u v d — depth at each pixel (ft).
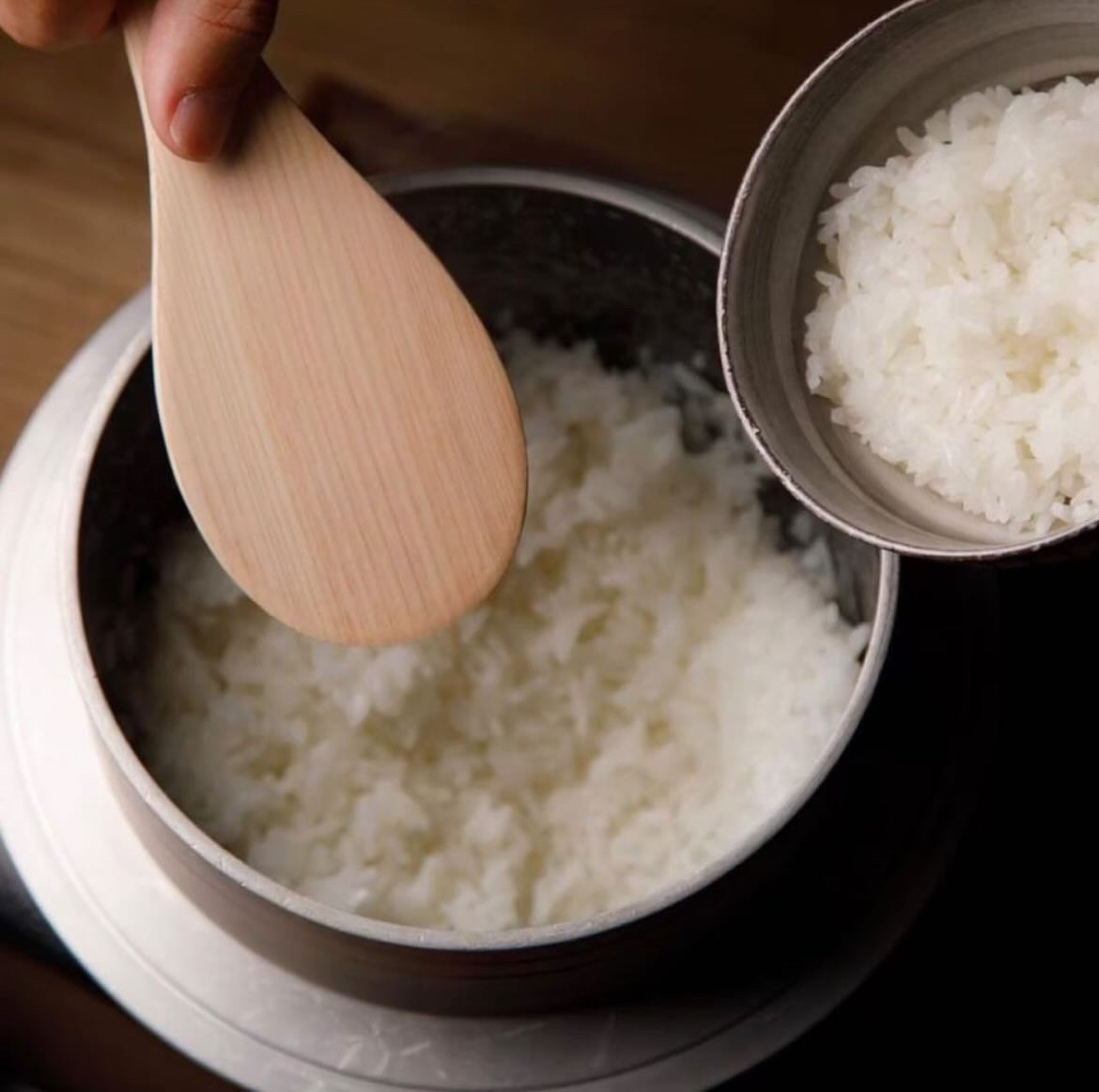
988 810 2.16
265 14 1.87
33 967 2.17
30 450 2.21
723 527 2.26
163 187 1.90
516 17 2.37
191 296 1.89
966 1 1.76
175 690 2.17
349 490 1.87
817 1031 2.11
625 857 2.13
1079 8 1.76
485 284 2.22
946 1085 2.12
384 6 2.37
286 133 1.91
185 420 1.87
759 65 2.36
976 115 1.81
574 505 2.23
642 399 2.29
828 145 1.82
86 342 2.28
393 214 1.90
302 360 1.89
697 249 2.08
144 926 2.05
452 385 1.89
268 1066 2.01
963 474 1.77
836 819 2.06
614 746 2.17
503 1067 2.00
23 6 1.93
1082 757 2.18
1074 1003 2.13
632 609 2.21
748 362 1.78
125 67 2.35
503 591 2.20
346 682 2.16
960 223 1.79
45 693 2.12
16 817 2.10
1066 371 1.78
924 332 1.80
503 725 2.17
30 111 2.35
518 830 2.14
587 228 2.12
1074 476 1.76
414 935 1.82
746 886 1.92
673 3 2.37
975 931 2.14
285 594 1.87
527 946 1.82
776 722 2.14
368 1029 2.01
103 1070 2.20
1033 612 2.21
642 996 2.02
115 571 2.14
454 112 2.36
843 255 1.83
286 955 1.99
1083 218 1.77
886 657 1.90
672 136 2.36
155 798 1.87
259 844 2.12
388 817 2.12
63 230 2.34
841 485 1.79
